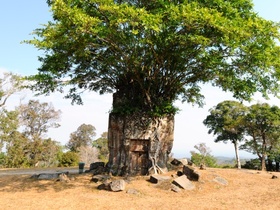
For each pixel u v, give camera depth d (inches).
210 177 721.0
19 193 575.5
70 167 1550.2
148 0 634.2
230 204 497.4
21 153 1831.9
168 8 555.8
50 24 651.5
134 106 817.5
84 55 685.3
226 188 652.7
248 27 573.6
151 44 624.7
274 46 634.2
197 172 690.2
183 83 845.8
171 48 666.8
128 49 665.6
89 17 530.3
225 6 607.8
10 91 1768.0
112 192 574.2
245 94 817.5
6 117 1790.1
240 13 658.8
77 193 564.7
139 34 620.1
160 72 806.5
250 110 1696.6
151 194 566.6
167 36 592.4
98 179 692.1
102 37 594.6
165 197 546.9
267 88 738.8
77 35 569.0
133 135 785.6
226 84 832.3
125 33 613.3
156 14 536.7
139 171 773.9
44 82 761.6
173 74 791.7
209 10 563.2
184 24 547.2
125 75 823.7
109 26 570.3
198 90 1018.7
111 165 800.3
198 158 2010.3
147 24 501.4
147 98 796.6
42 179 740.0
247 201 526.3
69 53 689.0
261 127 1632.6
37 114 2034.9
